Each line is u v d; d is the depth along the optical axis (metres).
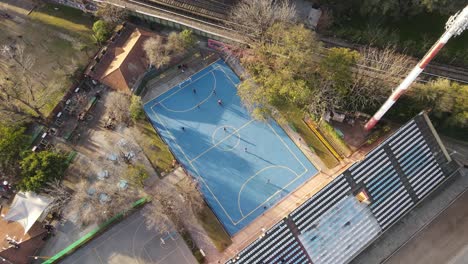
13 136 70.62
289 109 71.94
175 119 79.19
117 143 74.25
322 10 87.62
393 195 70.00
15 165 70.25
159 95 81.44
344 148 75.19
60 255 66.38
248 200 71.94
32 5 89.44
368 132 77.12
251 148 76.44
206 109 80.25
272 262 63.94
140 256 67.56
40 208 66.75
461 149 76.38
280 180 73.62
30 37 86.19
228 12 86.31
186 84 82.56
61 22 87.94
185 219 69.75
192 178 73.44
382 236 70.06
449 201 72.69
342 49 74.12
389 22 87.75
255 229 69.62
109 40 83.69
